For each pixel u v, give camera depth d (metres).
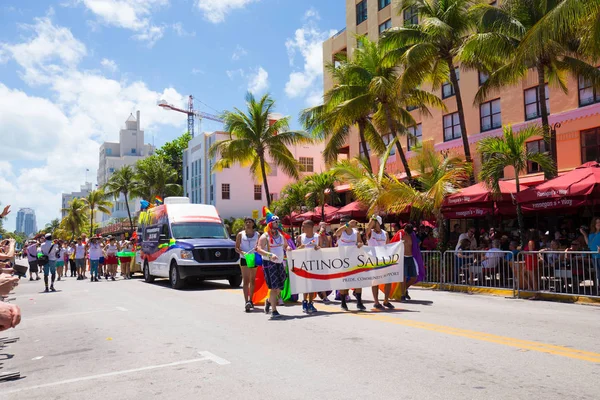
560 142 21.92
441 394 4.42
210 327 8.16
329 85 38.97
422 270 11.80
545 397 4.29
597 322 8.20
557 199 13.72
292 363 5.63
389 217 22.30
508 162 14.63
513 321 8.30
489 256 13.00
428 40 19.17
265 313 9.63
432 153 17.44
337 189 30.75
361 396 4.42
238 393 4.62
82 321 9.48
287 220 28.59
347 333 7.30
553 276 11.49
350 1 37.09
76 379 5.35
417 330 7.45
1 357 6.63
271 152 32.50
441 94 28.47
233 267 15.55
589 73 17.91
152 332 7.89
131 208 113.38
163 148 74.00
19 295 15.75
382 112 23.53
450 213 17.59
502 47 17.17
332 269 9.84
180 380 5.13
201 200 56.25
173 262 15.92
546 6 16.48
